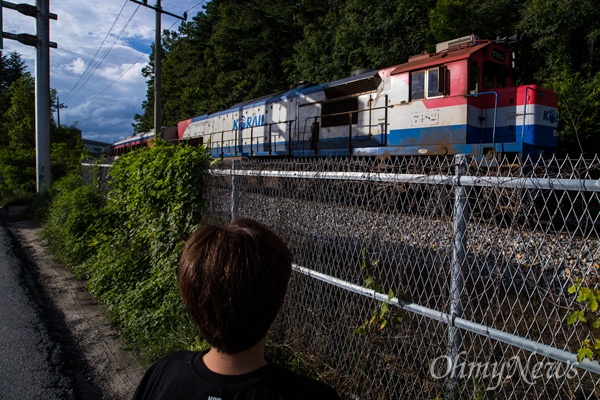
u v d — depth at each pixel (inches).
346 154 420.5
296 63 917.2
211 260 46.8
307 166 143.4
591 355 65.6
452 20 634.8
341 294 131.3
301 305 139.0
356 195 128.5
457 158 85.0
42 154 537.0
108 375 148.6
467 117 333.4
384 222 121.6
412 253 123.4
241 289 44.8
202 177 184.5
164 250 193.6
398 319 104.7
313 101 480.4
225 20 1155.3
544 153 327.6
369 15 756.0
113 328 188.7
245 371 46.4
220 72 1179.3
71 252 290.4
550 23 568.4
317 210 138.5
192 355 51.2
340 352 125.9
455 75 339.0
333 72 792.9
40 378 141.9
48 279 261.7
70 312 206.8
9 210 561.9
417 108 365.1
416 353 105.0
